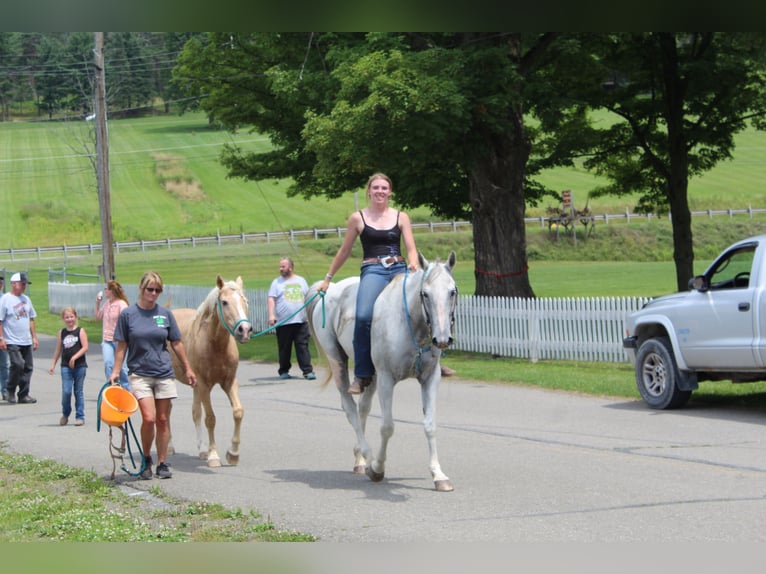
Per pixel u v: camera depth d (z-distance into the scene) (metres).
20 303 16.38
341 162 21.72
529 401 14.53
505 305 21.02
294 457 10.64
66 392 13.78
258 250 66.62
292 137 28.72
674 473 9.02
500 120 21.84
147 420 9.49
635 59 29.03
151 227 86.81
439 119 20.42
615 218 72.38
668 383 13.20
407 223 9.16
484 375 17.58
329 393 16.38
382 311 8.66
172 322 9.80
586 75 28.16
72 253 70.94
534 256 62.84
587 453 10.22
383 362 8.64
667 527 7.04
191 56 29.39
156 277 9.69
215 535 7.18
